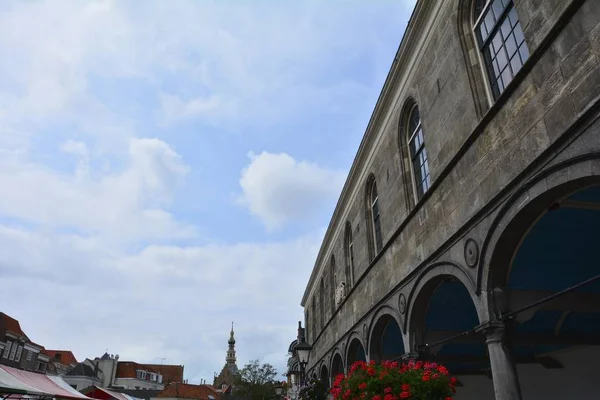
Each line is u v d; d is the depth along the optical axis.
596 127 5.24
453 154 9.44
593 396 12.11
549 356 13.95
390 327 13.82
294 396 21.61
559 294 6.50
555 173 5.96
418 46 11.61
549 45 6.19
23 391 13.42
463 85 9.16
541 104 6.37
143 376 90.31
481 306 7.71
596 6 5.37
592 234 7.76
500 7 8.39
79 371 70.75
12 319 51.47
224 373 120.56
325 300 24.92
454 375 16.33
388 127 13.94
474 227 8.07
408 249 11.34
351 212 18.73
